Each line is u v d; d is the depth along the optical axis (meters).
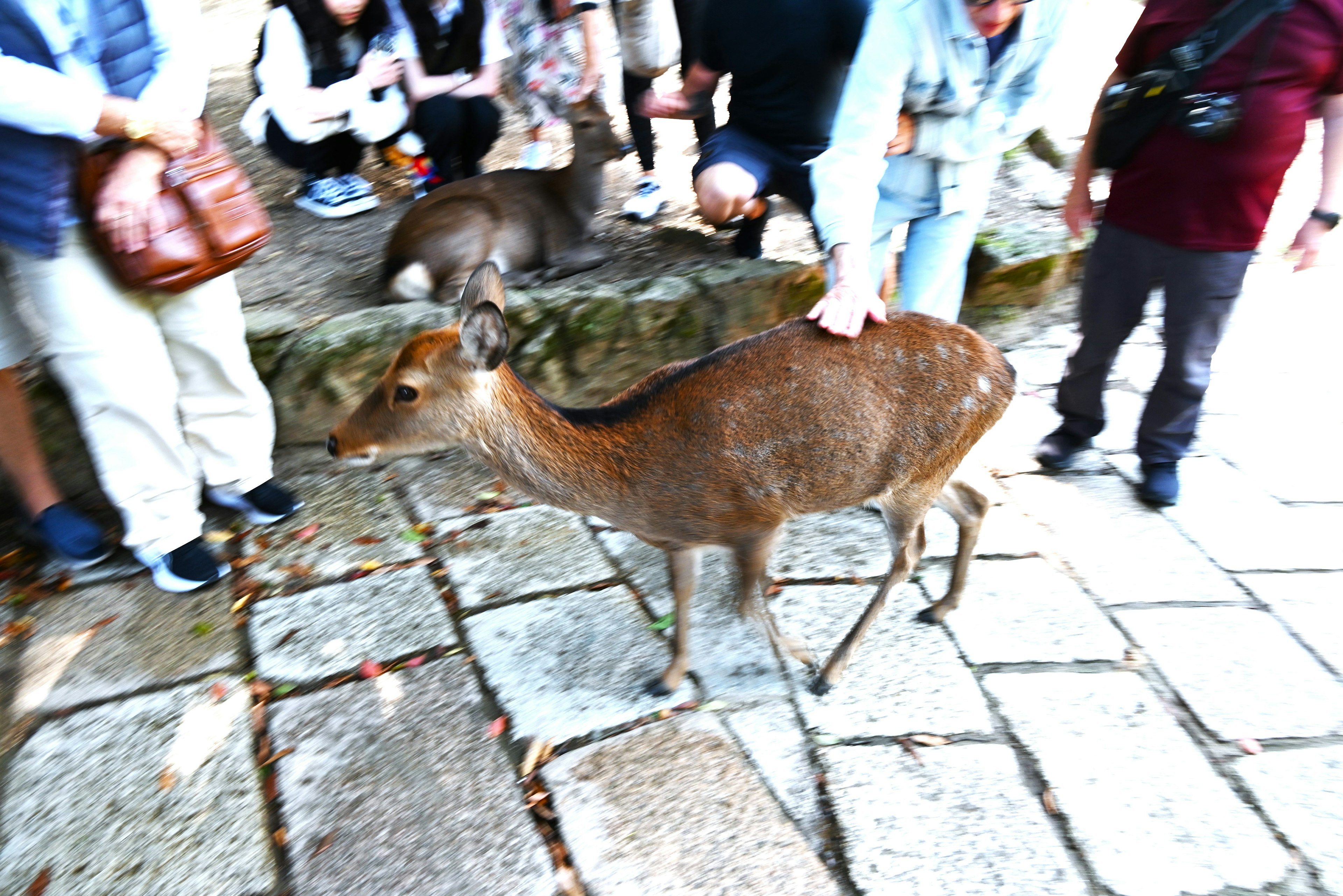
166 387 2.84
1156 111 2.95
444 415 2.35
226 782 2.44
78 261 2.55
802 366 2.42
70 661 2.82
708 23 3.73
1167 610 3.05
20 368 3.26
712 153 3.77
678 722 2.63
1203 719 2.65
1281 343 4.55
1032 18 2.69
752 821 2.35
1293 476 3.70
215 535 3.35
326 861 2.24
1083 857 2.26
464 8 4.61
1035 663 2.84
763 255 4.45
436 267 3.88
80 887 2.19
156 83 2.49
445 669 2.80
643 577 3.20
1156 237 3.14
